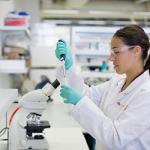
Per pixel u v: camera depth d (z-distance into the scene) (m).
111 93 1.76
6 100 1.45
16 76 4.41
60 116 2.66
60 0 8.46
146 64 1.56
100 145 1.79
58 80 1.60
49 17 9.63
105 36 4.65
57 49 1.66
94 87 1.96
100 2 8.85
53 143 1.77
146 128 1.40
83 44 4.60
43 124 1.61
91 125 1.47
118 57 1.50
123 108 1.54
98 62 4.58
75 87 1.83
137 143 1.45
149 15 9.17
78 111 1.49
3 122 1.74
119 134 1.40
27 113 1.61
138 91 1.49
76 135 1.98
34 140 1.54
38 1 7.21
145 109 1.40
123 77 1.75
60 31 4.87
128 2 8.88
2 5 3.54
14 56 3.56
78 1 7.81
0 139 1.80
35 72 4.55
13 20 3.43
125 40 1.47
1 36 3.64
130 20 9.49
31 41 4.79
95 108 1.50
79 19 9.77
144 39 1.49
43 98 1.55
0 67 3.32
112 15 9.38
